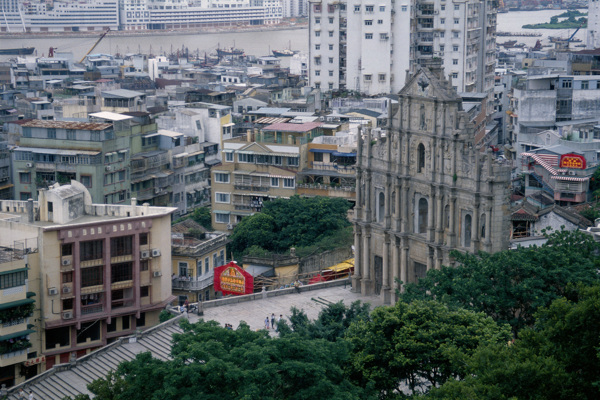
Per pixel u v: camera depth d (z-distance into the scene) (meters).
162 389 87.81
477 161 121.00
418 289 114.44
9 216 142.25
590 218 167.75
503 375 81.56
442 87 125.88
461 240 125.44
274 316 132.12
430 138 127.12
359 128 139.50
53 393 116.62
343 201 185.50
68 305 135.62
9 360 128.88
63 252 133.88
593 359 86.25
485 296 107.06
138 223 138.88
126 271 139.62
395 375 98.12
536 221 160.25
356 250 141.62
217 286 150.12
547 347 86.94
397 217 133.25
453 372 94.19
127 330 140.50
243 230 180.38
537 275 109.19
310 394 87.62
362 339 98.81
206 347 90.62
